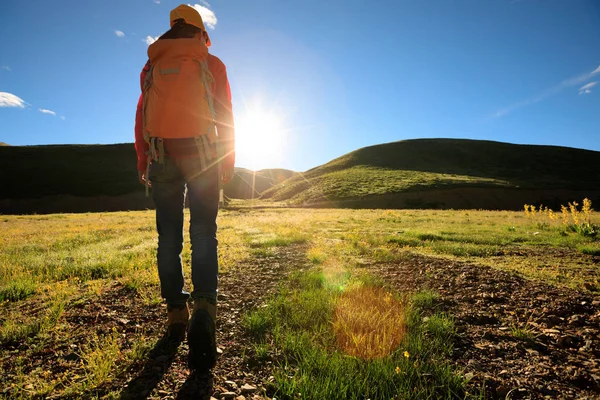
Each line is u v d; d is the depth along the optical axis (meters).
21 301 3.55
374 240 8.69
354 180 85.06
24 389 1.87
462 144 118.00
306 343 2.38
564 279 4.36
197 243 2.26
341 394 1.77
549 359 2.29
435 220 18.33
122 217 27.28
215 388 1.92
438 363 2.15
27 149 106.56
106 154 111.12
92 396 1.83
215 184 2.33
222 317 3.04
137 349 2.35
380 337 2.44
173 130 2.19
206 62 2.31
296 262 5.72
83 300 3.47
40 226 18.61
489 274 4.48
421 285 4.01
